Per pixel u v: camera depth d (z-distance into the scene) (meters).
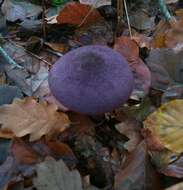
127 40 0.55
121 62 0.44
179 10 0.63
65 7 0.58
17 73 0.54
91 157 0.44
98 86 0.42
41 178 0.39
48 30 0.60
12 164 0.42
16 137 0.44
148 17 0.64
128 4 0.65
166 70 0.50
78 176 0.39
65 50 0.59
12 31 0.62
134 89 0.50
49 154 0.44
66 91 0.42
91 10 0.59
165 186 0.41
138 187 0.40
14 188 0.41
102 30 0.61
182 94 0.47
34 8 0.65
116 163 0.44
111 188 0.42
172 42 0.57
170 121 0.43
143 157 0.42
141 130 0.45
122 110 0.48
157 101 0.49
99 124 0.48
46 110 0.46
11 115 0.45
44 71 0.55
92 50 0.44
